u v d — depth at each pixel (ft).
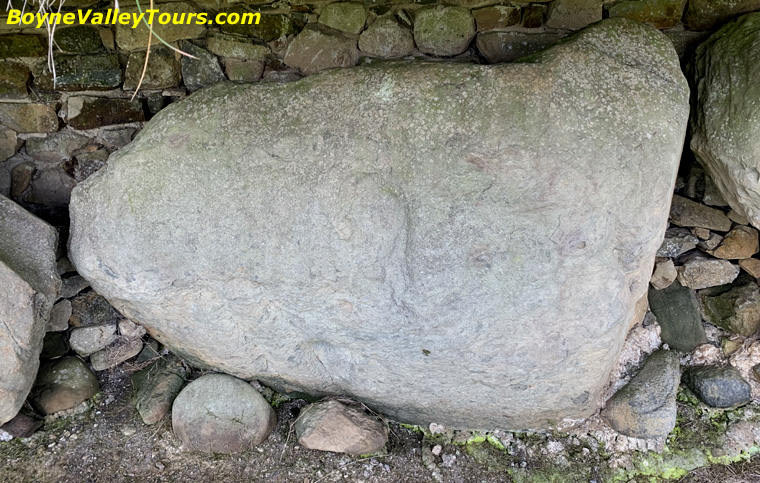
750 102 5.60
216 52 6.71
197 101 6.16
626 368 7.47
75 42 6.60
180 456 6.64
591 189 5.57
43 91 6.75
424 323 6.11
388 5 6.47
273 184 5.96
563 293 5.94
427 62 5.98
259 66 6.79
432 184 5.75
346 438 6.63
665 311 7.59
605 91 5.54
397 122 5.74
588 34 5.84
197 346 6.88
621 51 5.77
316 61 6.73
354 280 6.10
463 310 6.02
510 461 6.81
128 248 6.20
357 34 6.61
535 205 5.67
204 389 6.91
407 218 5.86
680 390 7.36
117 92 6.88
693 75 6.32
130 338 7.52
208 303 6.45
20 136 6.92
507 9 6.39
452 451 6.91
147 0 6.43
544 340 6.13
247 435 6.71
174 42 6.67
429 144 5.70
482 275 5.91
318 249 6.03
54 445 6.62
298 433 6.79
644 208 5.67
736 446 6.77
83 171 7.17
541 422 6.94
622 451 6.86
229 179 6.01
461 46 6.61
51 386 6.97
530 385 6.44
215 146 6.00
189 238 6.14
